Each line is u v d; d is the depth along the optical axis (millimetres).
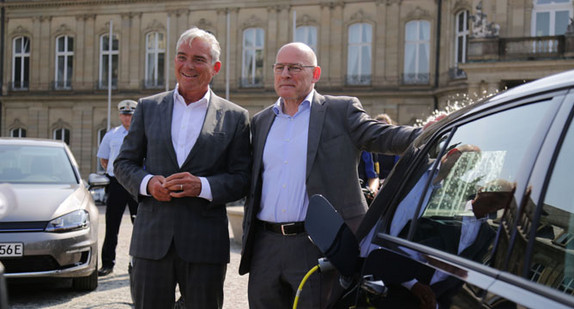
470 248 1995
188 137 4113
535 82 2068
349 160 3971
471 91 26031
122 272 8836
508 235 1810
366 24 34062
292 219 3953
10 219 6734
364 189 6430
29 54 39750
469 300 1790
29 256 6688
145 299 4020
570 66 24422
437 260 2111
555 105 1842
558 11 26562
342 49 34219
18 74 40094
